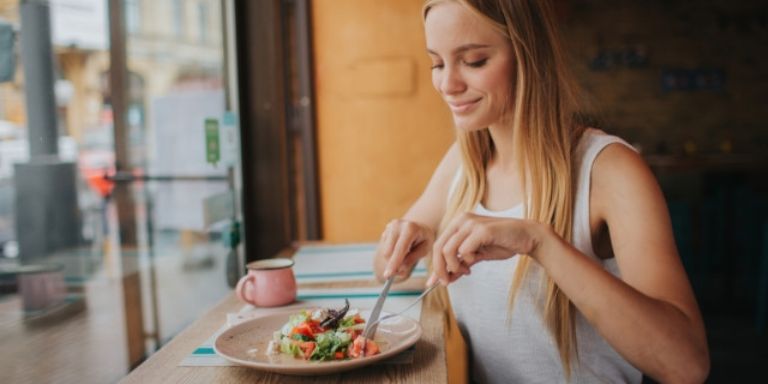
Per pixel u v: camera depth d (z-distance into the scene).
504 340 1.07
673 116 5.98
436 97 2.26
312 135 2.29
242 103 1.77
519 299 1.02
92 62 1.88
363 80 2.27
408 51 2.25
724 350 3.00
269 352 0.83
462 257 0.81
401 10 2.24
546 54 0.99
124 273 1.90
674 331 0.76
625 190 0.93
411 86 2.26
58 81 1.89
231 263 1.74
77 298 1.73
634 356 0.78
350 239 2.33
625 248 0.89
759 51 5.87
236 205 1.77
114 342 1.49
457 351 1.29
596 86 6.04
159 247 2.09
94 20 1.78
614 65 5.99
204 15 2.15
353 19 2.26
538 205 1.01
